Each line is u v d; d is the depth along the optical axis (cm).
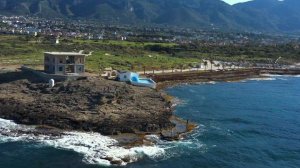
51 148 9081
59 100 11950
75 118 10588
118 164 8400
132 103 12319
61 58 14312
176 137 10112
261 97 16700
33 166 8250
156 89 15700
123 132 10156
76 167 8219
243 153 9550
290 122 12600
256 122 12362
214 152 9456
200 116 12625
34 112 11050
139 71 19262
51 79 13338
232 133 11019
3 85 13662
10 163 8350
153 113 11631
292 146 10244
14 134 9825
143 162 8588
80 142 9431
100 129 10131
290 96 17250
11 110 11294
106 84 13662
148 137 10012
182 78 19688
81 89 12781
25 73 15050
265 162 9094
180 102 14488
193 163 8750
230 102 15200
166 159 8825
